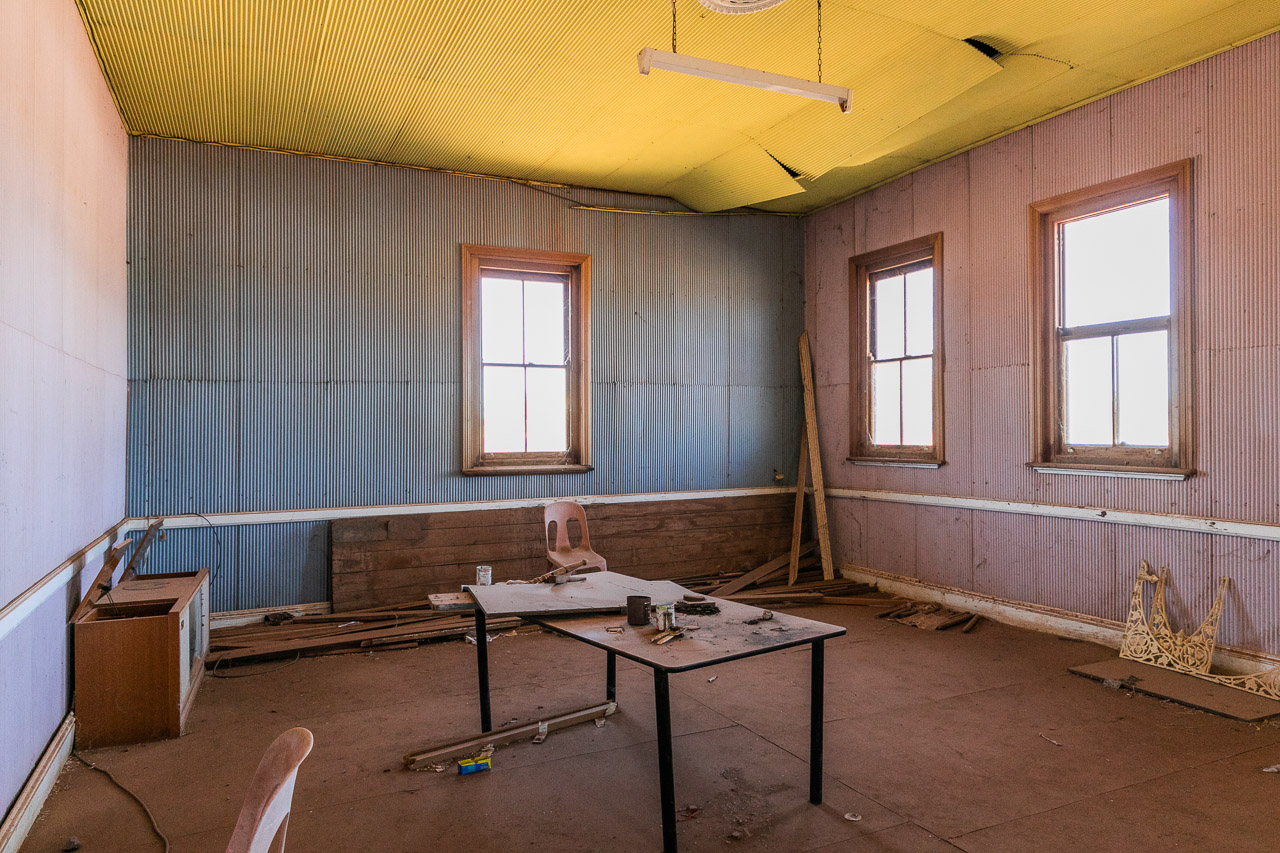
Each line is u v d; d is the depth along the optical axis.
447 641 5.06
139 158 4.96
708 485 6.74
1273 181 3.90
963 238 5.57
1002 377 5.29
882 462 6.23
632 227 6.45
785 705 3.82
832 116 4.75
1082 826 2.64
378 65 4.11
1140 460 4.54
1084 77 4.41
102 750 3.32
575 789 2.93
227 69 4.12
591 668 4.47
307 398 5.39
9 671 2.50
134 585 4.07
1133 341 4.60
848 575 6.67
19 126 2.58
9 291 2.46
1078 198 4.81
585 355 6.26
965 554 5.60
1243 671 4.01
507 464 6.07
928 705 3.80
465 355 5.84
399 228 5.66
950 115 4.86
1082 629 4.80
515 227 6.03
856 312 6.55
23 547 2.62
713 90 4.45
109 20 3.60
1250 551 3.98
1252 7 3.64
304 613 5.36
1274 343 3.90
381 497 5.60
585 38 3.84
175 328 5.04
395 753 3.28
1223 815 2.71
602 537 6.23
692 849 2.51
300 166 5.38
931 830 2.62
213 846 2.54
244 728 3.57
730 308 6.85
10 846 2.44
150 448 4.98
